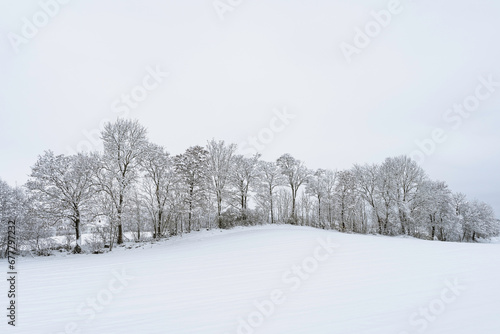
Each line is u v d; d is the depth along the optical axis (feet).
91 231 92.32
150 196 115.65
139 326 21.31
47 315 25.05
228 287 32.01
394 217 144.56
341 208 161.38
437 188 164.04
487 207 172.55
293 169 168.55
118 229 97.96
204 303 26.37
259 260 47.83
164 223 123.24
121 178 95.40
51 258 74.84
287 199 198.39
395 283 30.50
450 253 50.19
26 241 90.43
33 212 86.48
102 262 57.00
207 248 67.36
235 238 83.10
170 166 119.34
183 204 120.98
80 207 89.45
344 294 27.17
